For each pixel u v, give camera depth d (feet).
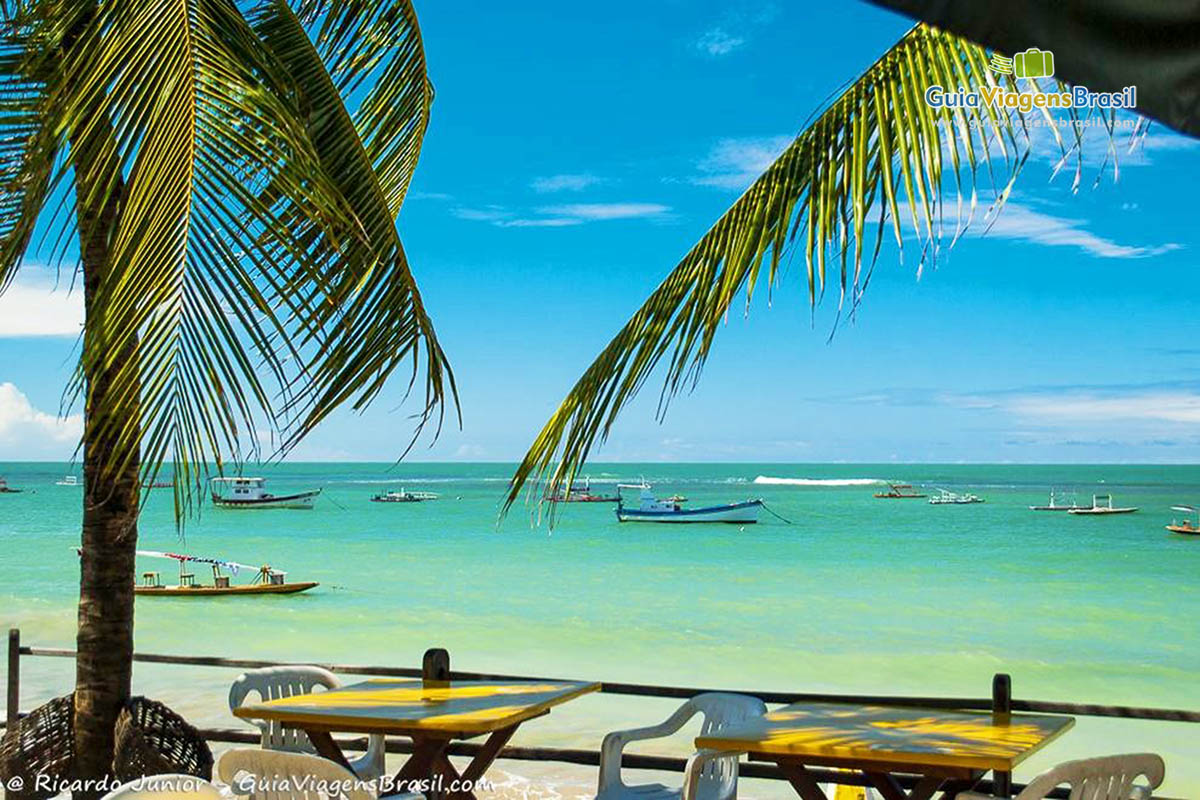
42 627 71.31
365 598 98.58
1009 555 154.81
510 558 148.77
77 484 552.82
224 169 11.91
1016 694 57.52
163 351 11.39
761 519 249.14
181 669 48.16
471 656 65.31
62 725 17.07
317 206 12.53
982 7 3.60
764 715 14.64
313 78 15.58
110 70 11.75
